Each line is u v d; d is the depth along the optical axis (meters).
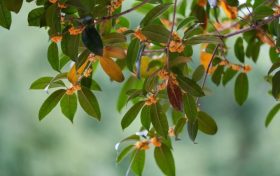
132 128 11.51
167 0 5.68
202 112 5.41
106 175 11.67
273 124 12.34
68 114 5.30
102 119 11.60
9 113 11.55
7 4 5.07
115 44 5.26
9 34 11.55
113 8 5.14
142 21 5.20
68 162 11.64
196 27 5.23
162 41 5.18
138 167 5.51
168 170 5.48
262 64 11.41
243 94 5.64
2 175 11.48
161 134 5.30
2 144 11.54
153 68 5.58
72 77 5.23
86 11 5.09
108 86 11.30
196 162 12.52
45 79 5.28
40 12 5.15
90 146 11.66
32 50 11.55
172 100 5.20
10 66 11.54
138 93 5.29
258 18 5.34
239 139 12.56
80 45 5.21
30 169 11.60
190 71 5.68
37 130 11.56
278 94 5.29
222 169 12.49
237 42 5.66
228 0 5.36
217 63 5.55
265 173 12.48
